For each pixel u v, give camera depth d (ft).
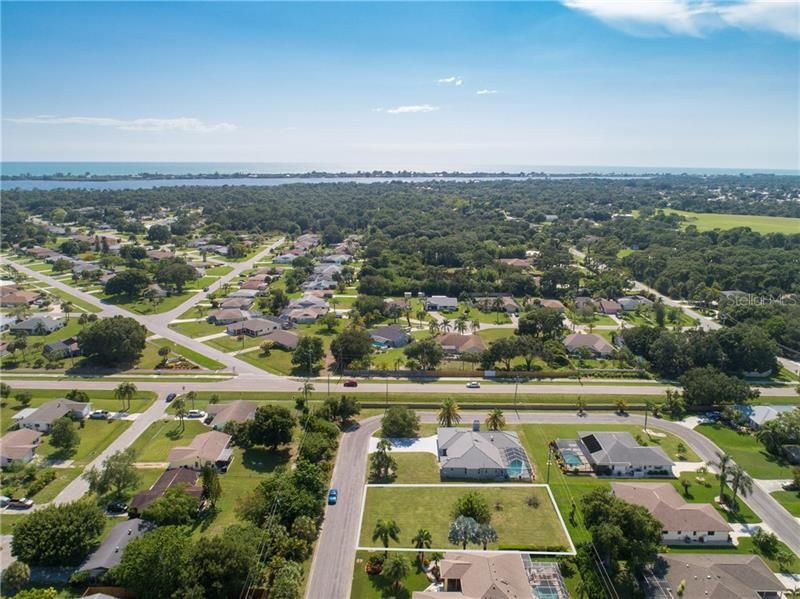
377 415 430.20
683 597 242.37
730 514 308.60
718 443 391.86
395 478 340.18
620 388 478.59
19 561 251.19
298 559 264.93
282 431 361.10
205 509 304.91
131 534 270.67
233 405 417.28
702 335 529.45
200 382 483.92
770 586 247.50
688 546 283.59
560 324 601.21
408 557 270.87
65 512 268.21
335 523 295.89
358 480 337.52
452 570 247.91
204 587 232.73
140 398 451.53
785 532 295.07
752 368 513.04
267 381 487.20
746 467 359.66
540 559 268.41
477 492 326.85
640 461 350.43
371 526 293.64
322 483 312.29
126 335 519.19
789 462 366.22
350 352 522.06
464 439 366.43
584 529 293.02
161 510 281.13
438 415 422.82
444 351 553.64
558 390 472.85
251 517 280.51
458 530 272.31
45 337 597.11
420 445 382.83
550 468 355.97
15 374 496.64
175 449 353.72
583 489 332.19
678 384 489.67
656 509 294.25
